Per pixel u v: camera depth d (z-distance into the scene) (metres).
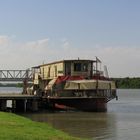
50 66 92.75
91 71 84.69
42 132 32.97
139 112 79.50
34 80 103.44
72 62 84.25
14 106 84.69
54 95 82.00
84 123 57.69
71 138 32.75
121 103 122.06
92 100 78.56
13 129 31.97
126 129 50.81
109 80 82.81
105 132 47.88
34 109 81.25
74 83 81.00
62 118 65.38
